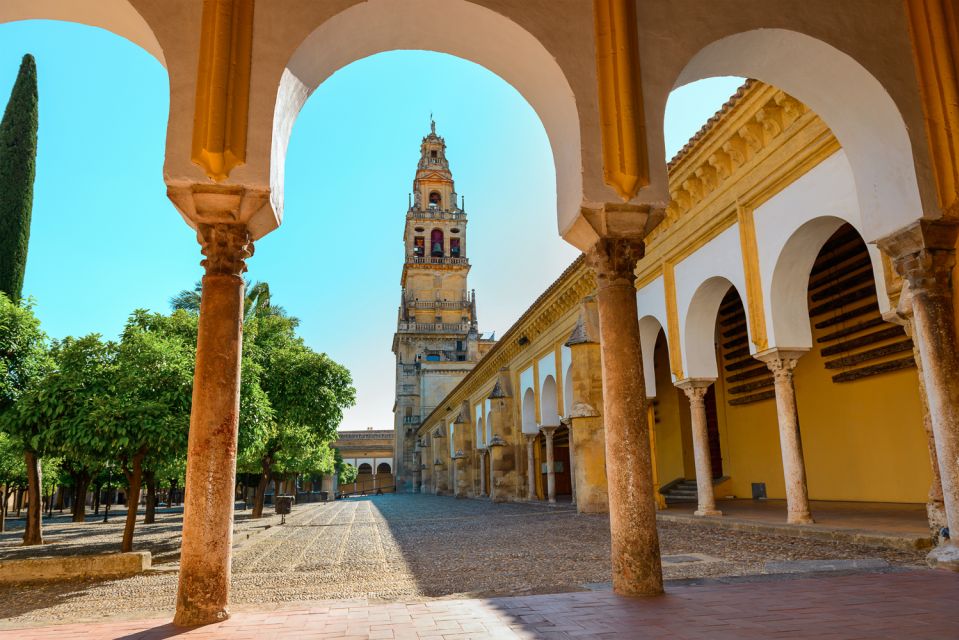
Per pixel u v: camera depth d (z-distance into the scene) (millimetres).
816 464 16875
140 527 21391
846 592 5488
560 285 22031
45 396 10109
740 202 12438
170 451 10156
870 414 15055
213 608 5012
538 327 26141
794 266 11469
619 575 5660
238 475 33219
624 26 6359
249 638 4480
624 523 5668
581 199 6066
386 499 48062
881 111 7254
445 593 6863
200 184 5453
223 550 5137
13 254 19875
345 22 6164
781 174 11203
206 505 5109
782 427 11383
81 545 14812
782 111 11094
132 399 10234
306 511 30141
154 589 7898
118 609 6750
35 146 21141
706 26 6648
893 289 8961
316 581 8289
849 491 15656
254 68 5723
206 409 5258
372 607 5496
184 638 4523
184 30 5742
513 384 31141
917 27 7449
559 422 25141
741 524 11805
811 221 10602
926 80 7289
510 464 30453
